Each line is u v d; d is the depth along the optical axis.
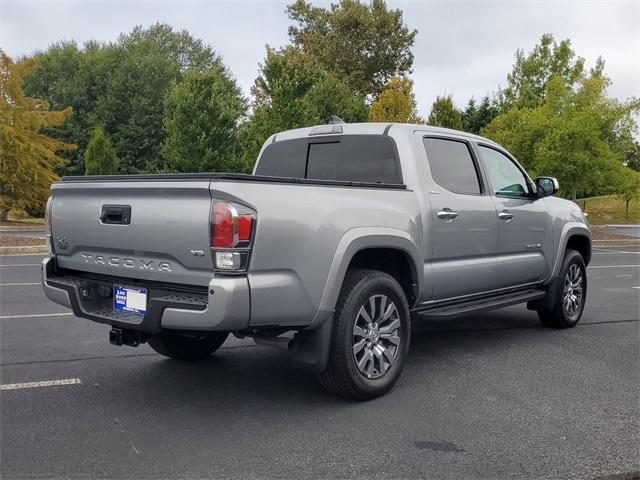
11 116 24.78
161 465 3.38
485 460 3.47
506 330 6.93
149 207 3.94
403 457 3.49
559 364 5.48
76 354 5.66
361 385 4.32
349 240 4.18
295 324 3.96
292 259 3.87
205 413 4.17
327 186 4.25
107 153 30.62
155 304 3.80
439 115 28.38
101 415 4.12
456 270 5.30
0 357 5.54
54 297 4.53
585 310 8.32
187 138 23.12
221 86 23.75
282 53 31.09
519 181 6.45
